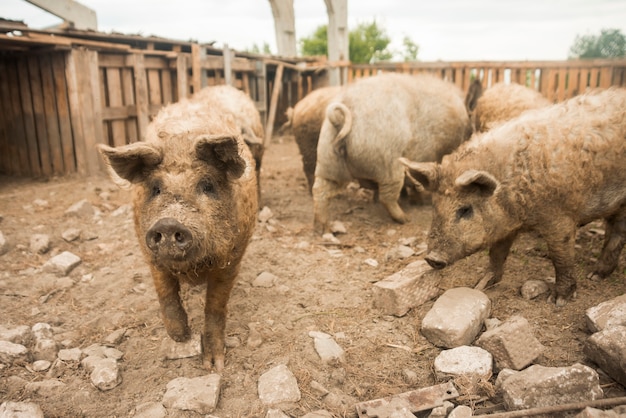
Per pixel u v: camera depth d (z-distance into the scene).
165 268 1.00
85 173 2.79
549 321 1.38
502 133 1.46
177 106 1.41
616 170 1.45
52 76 2.79
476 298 1.39
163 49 3.32
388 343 1.32
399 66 4.43
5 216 2.17
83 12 3.14
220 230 1.02
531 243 1.89
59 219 2.16
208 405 1.07
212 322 1.24
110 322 1.43
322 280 1.67
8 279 1.66
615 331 1.14
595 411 0.95
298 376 1.18
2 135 3.06
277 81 4.07
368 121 1.95
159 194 0.98
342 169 2.02
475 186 1.37
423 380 1.19
